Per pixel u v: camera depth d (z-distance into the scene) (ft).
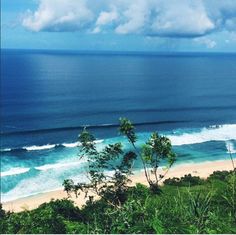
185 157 155.22
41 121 293.84
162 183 115.55
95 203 66.49
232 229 21.08
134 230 21.97
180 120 215.10
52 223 37.22
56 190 149.07
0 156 201.67
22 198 143.02
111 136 235.40
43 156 199.52
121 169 79.25
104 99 367.25
